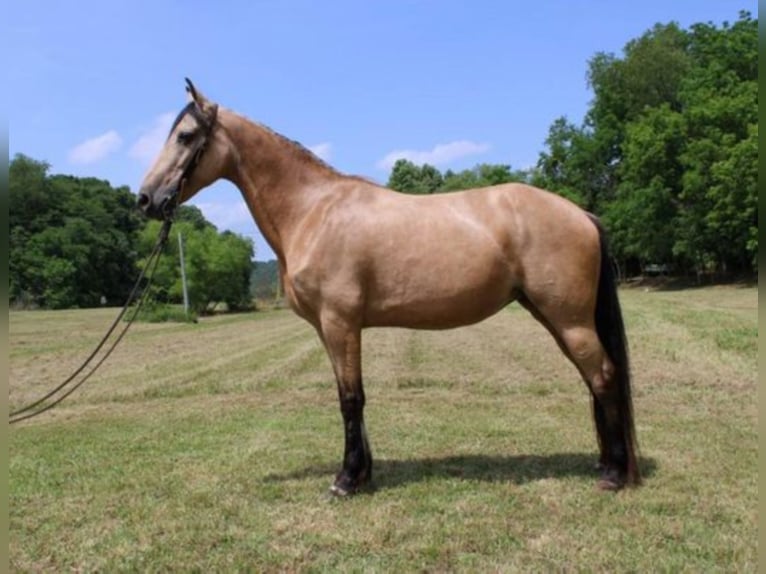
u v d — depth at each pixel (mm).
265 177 4375
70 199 60125
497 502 4066
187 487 4629
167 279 40906
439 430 6027
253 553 3494
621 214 39281
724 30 39719
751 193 30250
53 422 7328
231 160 4391
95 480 4887
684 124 35688
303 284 4203
